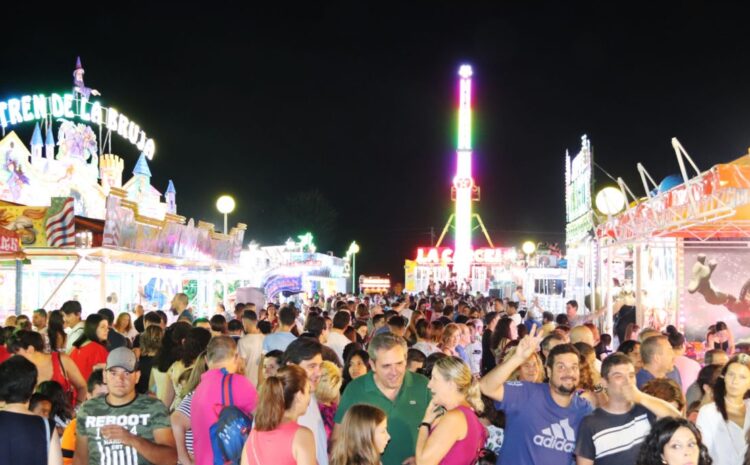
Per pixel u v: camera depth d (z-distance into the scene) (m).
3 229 11.25
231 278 29.17
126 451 5.01
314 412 5.34
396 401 5.42
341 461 4.36
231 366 5.65
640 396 4.73
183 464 5.64
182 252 19.14
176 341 7.46
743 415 5.25
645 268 15.39
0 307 18.97
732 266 14.16
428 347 9.64
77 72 32.53
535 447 4.88
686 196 10.45
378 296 31.61
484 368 12.14
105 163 34.12
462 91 62.72
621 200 14.01
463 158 61.69
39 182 30.64
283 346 8.20
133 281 21.23
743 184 9.20
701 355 12.84
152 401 5.19
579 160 20.75
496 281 43.47
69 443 5.66
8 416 4.39
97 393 6.00
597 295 16.78
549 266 35.31
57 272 19.84
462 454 4.62
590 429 4.74
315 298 27.61
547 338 6.61
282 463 4.27
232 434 4.93
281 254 33.75
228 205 23.42
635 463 4.32
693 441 3.85
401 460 5.32
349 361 6.98
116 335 9.36
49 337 8.80
